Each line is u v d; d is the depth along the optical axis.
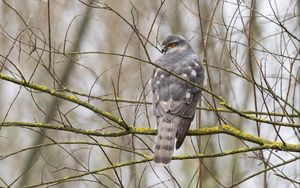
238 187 17.08
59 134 17.03
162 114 11.16
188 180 17.98
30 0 15.98
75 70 17.89
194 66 12.05
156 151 10.55
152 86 11.80
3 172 18.19
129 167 14.00
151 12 17.64
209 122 15.80
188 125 11.04
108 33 18.41
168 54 12.45
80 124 17.52
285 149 10.48
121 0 18.61
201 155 10.49
